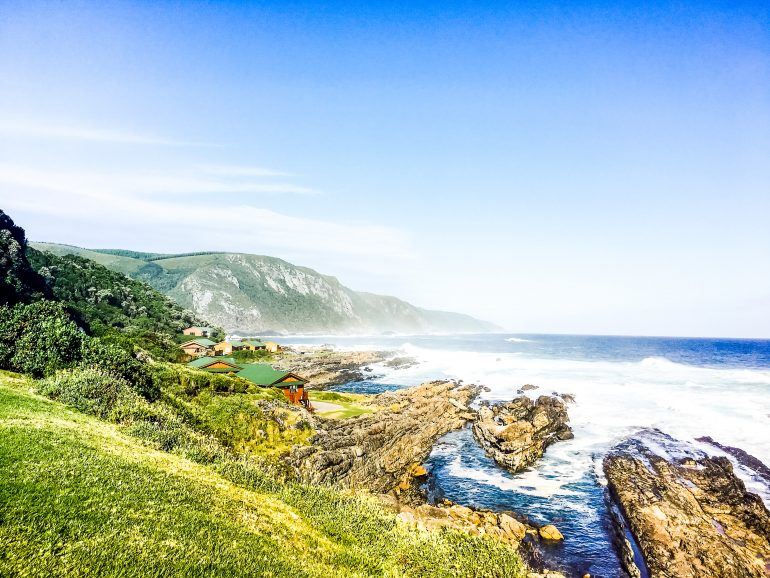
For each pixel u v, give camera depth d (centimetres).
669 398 6419
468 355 15950
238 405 3759
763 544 2752
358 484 3681
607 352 17012
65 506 1066
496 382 8944
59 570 851
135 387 2817
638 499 3322
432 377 10562
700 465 3850
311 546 1526
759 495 3269
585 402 6531
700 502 3275
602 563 2648
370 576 1484
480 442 5097
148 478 1420
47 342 2553
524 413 5791
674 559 2592
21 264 7044
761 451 4103
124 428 2033
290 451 3506
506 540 2823
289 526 1609
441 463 4519
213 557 1114
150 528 1127
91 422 1895
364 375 11162
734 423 4975
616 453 4350
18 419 1598
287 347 17612
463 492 3759
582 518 3203
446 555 1802
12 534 895
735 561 2514
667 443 4512
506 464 4300
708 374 8781
